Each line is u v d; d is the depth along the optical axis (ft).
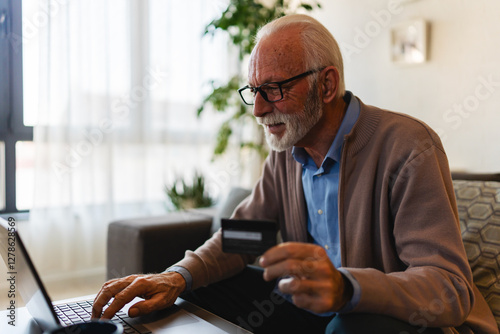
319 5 8.50
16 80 8.18
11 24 8.05
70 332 1.94
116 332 1.87
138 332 2.48
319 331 3.38
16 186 8.30
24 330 2.62
